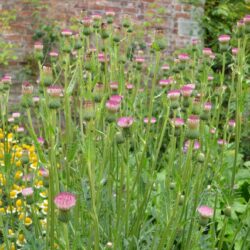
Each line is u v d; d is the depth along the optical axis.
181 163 2.25
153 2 6.28
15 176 2.88
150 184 2.20
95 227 1.79
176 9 6.32
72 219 2.21
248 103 4.08
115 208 2.25
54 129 1.88
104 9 6.21
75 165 2.36
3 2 6.05
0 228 2.33
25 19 6.10
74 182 2.24
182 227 2.32
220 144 2.80
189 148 1.97
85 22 2.58
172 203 2.16
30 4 6.05
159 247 1.98
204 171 2.27
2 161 2.89
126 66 3.76
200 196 2.33
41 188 2.76
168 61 5.24
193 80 2.98
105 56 2.62
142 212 2.21
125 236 2.17
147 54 5.30
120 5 6.24
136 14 6.27
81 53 2.62
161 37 2.27
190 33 6.30
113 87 2.39
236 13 6.41
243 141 4.42
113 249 1.97
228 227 2.90
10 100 5.91
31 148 3.19
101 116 2.34
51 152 1.86
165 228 1.97
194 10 6.24
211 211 1.99
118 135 2.04
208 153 2.26
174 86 2.92
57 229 1.99
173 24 6.33
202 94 2.46
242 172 3.48
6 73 6.02
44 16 6.09
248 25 2.48
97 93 2.02
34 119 4.97
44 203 2.65
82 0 6.16
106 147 1.98
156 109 3.83
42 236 2.32
